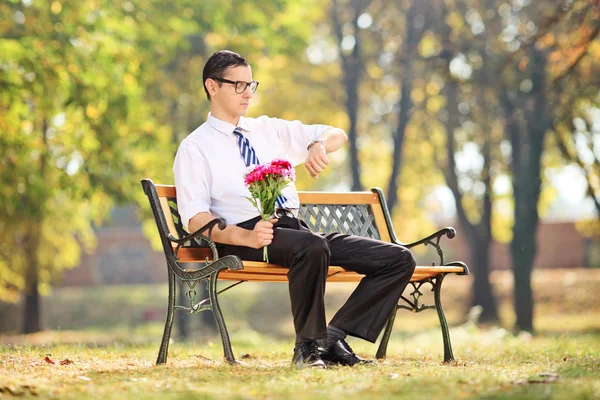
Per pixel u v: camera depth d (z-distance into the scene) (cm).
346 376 395
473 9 2205
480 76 2122
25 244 2064
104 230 4803
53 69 1404
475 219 3095
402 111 2539
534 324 2309
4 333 2823
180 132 2130
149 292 3697
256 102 2645
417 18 2359
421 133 2750
